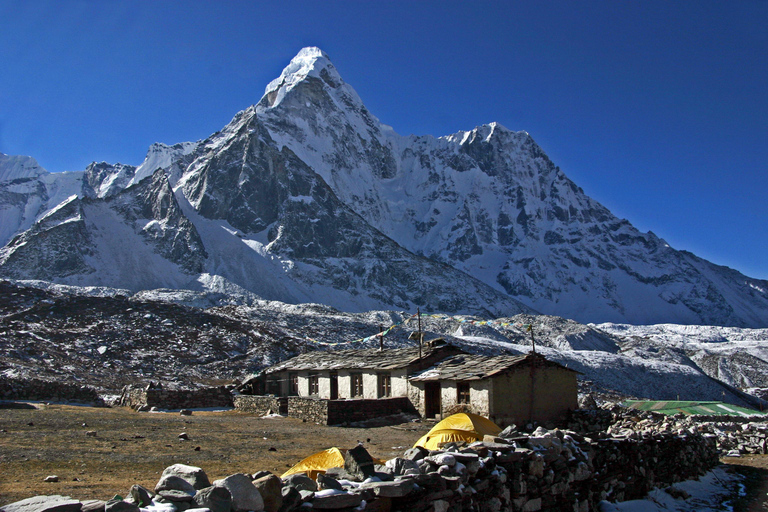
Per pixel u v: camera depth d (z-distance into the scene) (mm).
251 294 184500
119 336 59250
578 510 11930
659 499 14477
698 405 34094
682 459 17172
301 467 12094
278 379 36938
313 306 123250
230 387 36562
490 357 27016
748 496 15391
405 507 8320
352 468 9008
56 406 27578
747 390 90625
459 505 9000
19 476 12070
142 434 19438
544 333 118500
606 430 23516
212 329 67688
